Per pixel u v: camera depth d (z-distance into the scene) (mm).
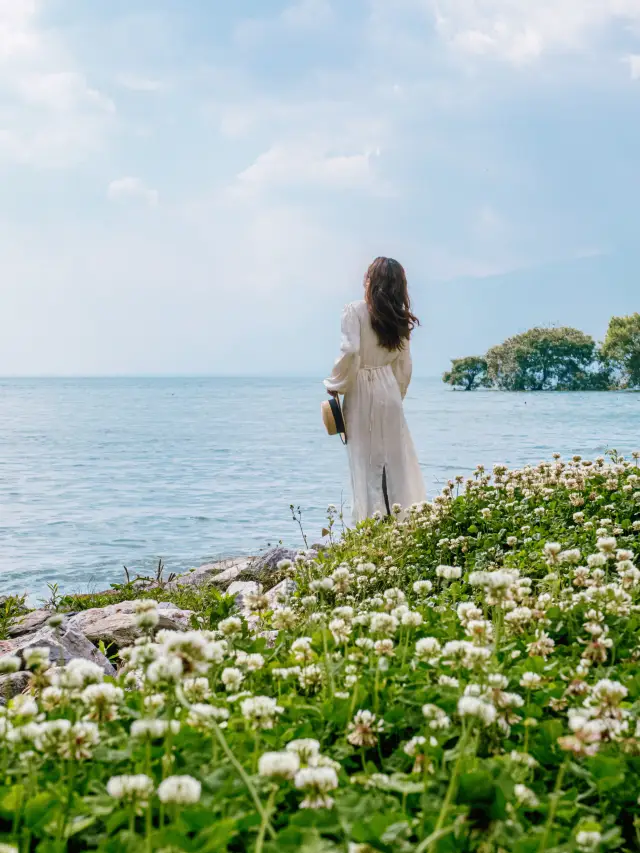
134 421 47500
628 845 2318
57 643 4887
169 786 1898
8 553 11617
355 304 8742
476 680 2848
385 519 8523
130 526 13586
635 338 134875
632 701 3031
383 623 3076
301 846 1932
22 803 2178
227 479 19547
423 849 1911
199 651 2260
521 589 3949
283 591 6023
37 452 27156
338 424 8898
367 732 2578
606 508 6965
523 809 2217
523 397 98500
